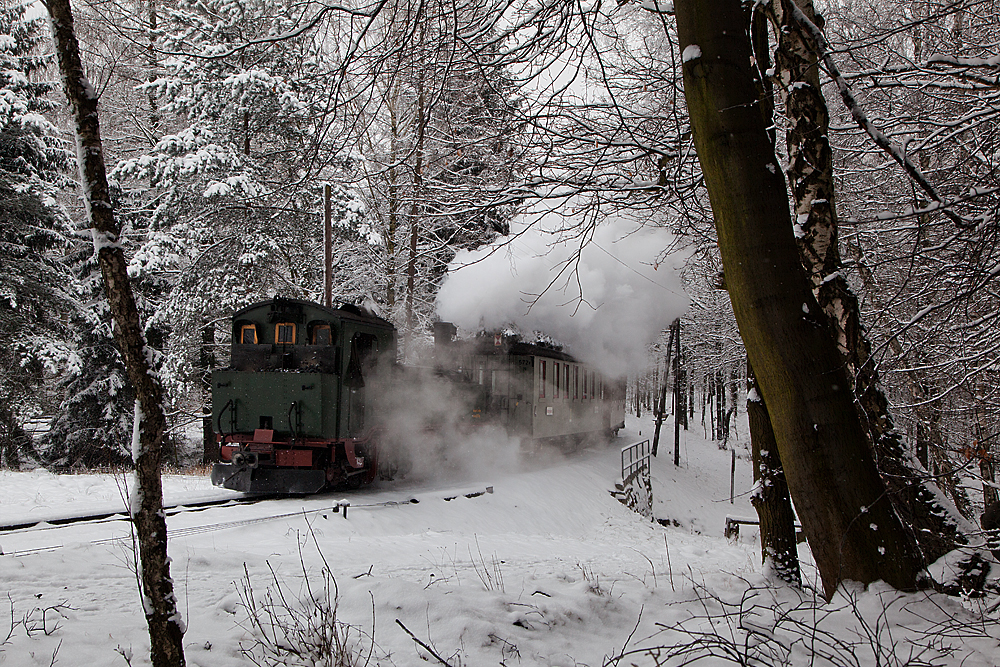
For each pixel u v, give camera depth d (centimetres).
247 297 1930
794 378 458
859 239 798
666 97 803
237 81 1723
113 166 2156
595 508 1716
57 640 399
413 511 1184
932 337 841
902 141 796
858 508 455
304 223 1962
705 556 1155
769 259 460
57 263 2048
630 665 406
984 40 888
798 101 616
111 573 606
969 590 559
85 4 409
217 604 489
